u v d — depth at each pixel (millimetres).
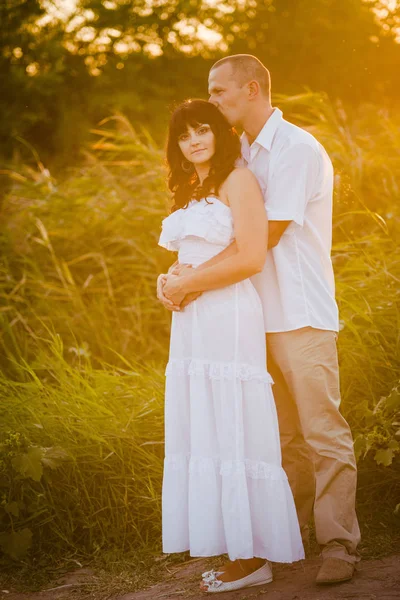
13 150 11773
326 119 6305
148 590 3146
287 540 2836
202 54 12250
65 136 11656
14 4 12289
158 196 6504
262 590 2934
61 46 12164
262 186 3051
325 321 2975
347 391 3854
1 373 4695
